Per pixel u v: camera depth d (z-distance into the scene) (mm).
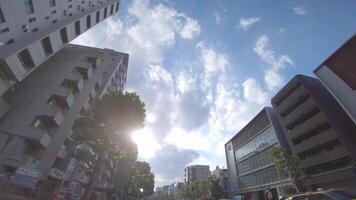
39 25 25719
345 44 22141
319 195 7305
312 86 31250
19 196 17547
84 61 32719
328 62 24094
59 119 25453
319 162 27141
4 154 20891
